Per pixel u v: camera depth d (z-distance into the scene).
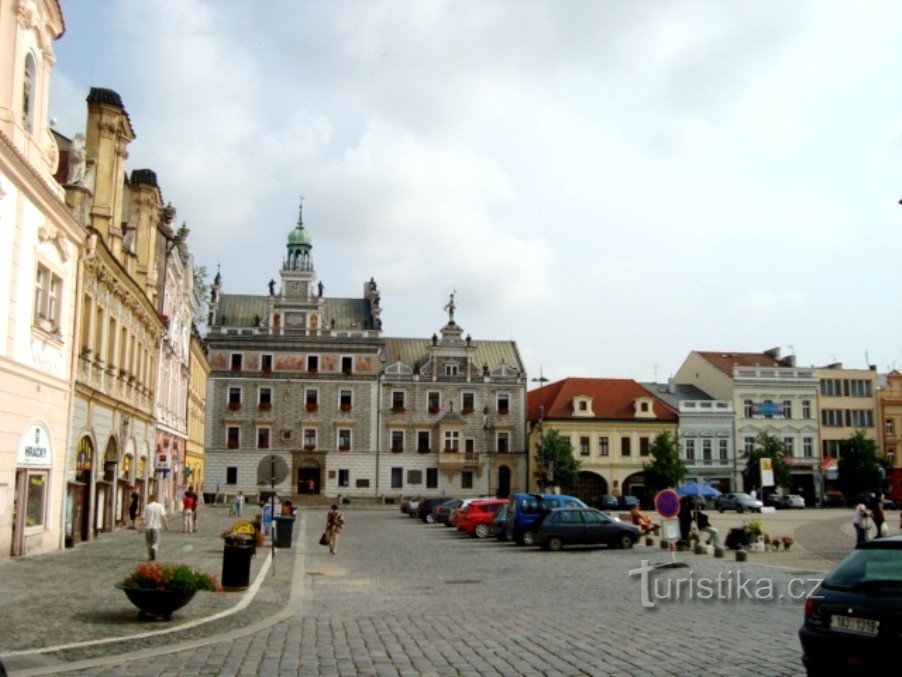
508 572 24.66
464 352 87.25
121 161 33.94
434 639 13.35
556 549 32.66
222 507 73.06
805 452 90.44
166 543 31.27
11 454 22.36
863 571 9.05
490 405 87.00
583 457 86.75
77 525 28.58
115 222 33.56
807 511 69.69
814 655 8.93
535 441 86.12
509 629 14.31
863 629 8.53
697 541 32.22
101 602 16.28
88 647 12.16
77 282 27.38
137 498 38.56
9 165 21.00
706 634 13.67
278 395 84.12
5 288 21.55
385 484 84.19
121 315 34.72
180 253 52.75
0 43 21.48
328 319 87.12
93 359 30.06
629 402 89.88
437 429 85.56
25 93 23.58
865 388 92.62
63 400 26.48
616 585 21.11
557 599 18.45
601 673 10.88
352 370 85.31
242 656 11.90
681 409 89.06
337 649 12.49
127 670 10.86
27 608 15.37
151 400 42.88
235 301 88.44
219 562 25.19
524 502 36.09
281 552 31.16
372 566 26.61
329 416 84.31
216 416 83.00
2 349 21.47
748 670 10.97
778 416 90.38
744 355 98.06
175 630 13.66
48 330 24.80
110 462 34.28
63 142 32.56
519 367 89.62
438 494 84.56
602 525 33.25
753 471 84.19
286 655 12.01
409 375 86.00
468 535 42.16
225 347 83.88
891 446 92.00
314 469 84.06
